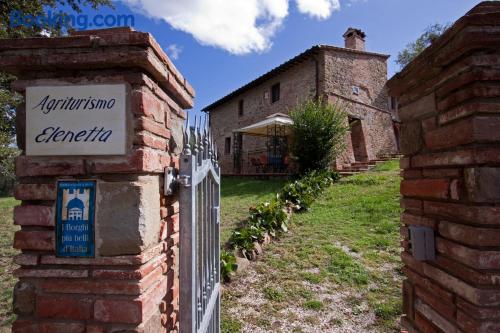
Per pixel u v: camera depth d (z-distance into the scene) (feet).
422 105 5.28
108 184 4.17
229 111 62.85
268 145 45.57
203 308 5.71
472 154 4.01
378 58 48.67
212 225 6.85
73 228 4.16
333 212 20.95
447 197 4.56
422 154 5.33
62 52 4.15
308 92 43.34
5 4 16.40
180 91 5.65
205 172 5.79
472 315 3.99
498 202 3.95
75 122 4.23
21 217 4.23
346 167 36.17
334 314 9.75
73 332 4.10
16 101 19.30
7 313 9.73
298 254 14.21
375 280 11.78
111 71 4.30
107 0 20.72
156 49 4.40
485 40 3.77
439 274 4.71
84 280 4.15
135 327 4.11
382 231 16.66
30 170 4.25
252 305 10.27
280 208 18.53
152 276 4.54
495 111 3.96
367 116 44.27
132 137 4.24
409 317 5.69
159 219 4.82
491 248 3.93
